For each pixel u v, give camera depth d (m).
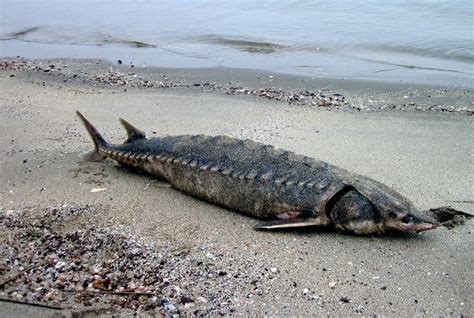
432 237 1.75
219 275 1.60
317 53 4.50
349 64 4.15
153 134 2.69
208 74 3.99
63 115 3.01
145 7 7.24
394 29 5.13
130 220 1.90
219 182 1.91
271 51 4.63
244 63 4.28
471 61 4.09
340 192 1.74
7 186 2.19
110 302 1.49
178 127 2.79
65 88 3.65
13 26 6.15
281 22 5.75
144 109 3.12
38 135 2.69
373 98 3.33
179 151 2.05
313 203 1.74
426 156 2.36
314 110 3.05
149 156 2.12
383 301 1.48
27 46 5.19
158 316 1.43
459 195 1.99
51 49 5.03
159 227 1.85
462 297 1.48
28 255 1.71
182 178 2.02
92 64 4.38
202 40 5.11
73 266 1.65
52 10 7.26
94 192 2.10
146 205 1.99
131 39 5.30
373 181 1.81
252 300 1.50
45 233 1.84
